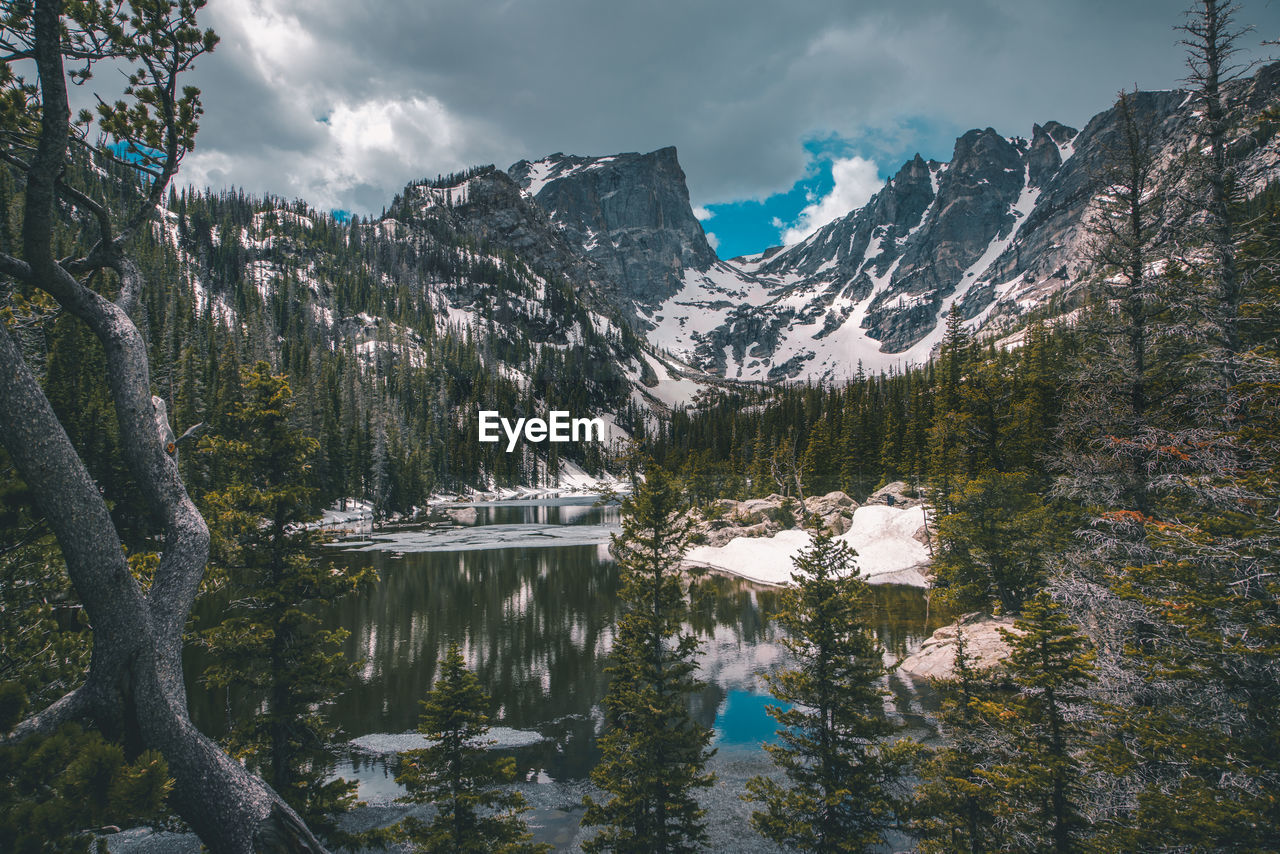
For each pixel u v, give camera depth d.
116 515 11.09
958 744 14.38
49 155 4.95
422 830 13.68
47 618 10.80
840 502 65.88
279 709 13.77
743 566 54.09
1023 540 29.59
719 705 25.95
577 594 45.09
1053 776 11.55
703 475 87.75
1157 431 15.12
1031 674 12.22
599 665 30.59
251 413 14.73
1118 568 15.86
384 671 29.81
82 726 4.98
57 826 4.00
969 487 31.75
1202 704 11.08
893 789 17.42
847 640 15.10
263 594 14.02
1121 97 17.14
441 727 13.62
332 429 81.69
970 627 28.83
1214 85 14.80
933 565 36.31
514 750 22.09
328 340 159.25
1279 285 14.57
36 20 4.71
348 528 78.50
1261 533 10.51
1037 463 33.50
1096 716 12.10
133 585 4.98
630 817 15.84
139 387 5.80
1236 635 10.17
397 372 150.12
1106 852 10.60
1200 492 12.91
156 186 6.50
